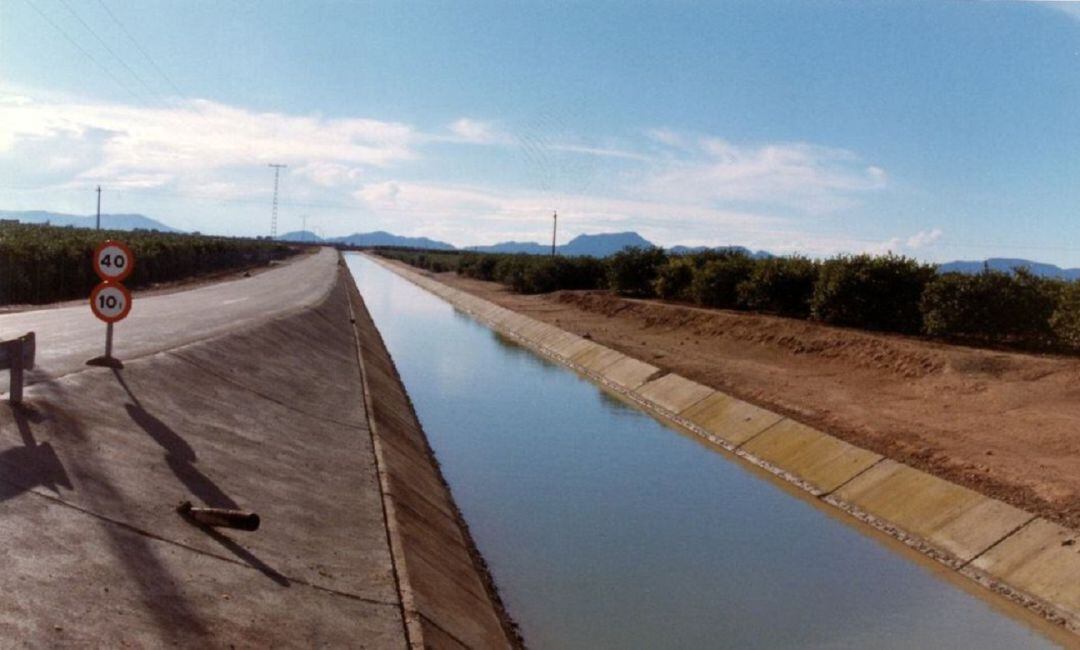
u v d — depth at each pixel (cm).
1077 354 2572
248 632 769
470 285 8625
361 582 997
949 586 1323
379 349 3900
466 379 3350
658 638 1130
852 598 1276
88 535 834
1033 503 1420
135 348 1828
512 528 1562
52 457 1001
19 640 618
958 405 2170
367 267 14838
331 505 1273
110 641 663
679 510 1691
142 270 4953
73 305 3081
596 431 2430
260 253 10144
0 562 718
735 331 3675
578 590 1285
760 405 2364
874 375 2647
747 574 1361
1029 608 1214
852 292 3284
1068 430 1806
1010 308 2750
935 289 2912
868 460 1789
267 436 1539
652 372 3056
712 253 5331
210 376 1780
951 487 1545
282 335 2728
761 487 1870
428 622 945
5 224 6850
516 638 1113
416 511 1416
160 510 966
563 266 7131
